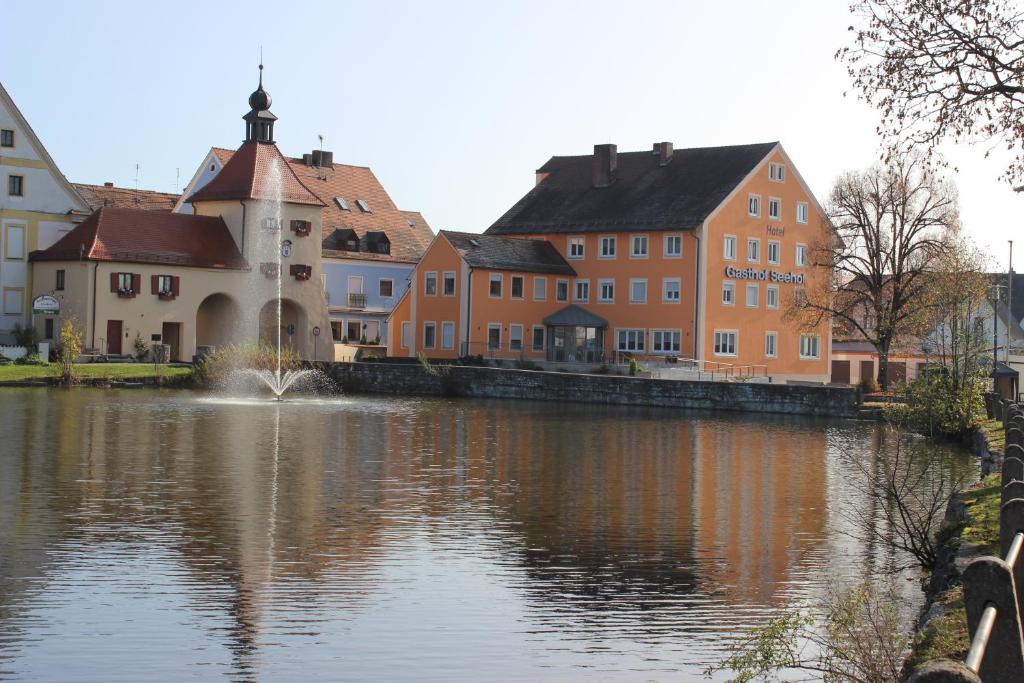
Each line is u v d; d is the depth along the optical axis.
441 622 16.61
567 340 89.44
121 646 15.21
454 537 22.56
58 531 22.06
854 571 20.19
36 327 78.19
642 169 92.69
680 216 85.12
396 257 99.88
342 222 98.81
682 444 42.34
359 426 46.25
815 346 92.44
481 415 54.03
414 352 88.44
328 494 27.39
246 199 84.19
